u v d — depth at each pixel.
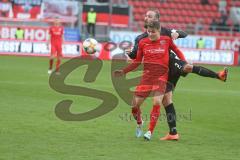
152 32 28.28
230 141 30.09
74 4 102.69
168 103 29.61
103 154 25.58
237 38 101.44
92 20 99.44
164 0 120.06
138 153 26.05
